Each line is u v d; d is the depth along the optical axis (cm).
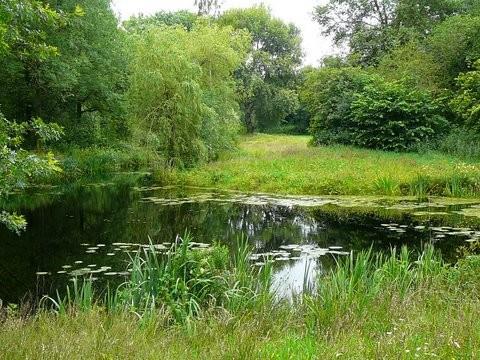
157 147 2280
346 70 3266
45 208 1545
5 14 548
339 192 1809
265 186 1919
